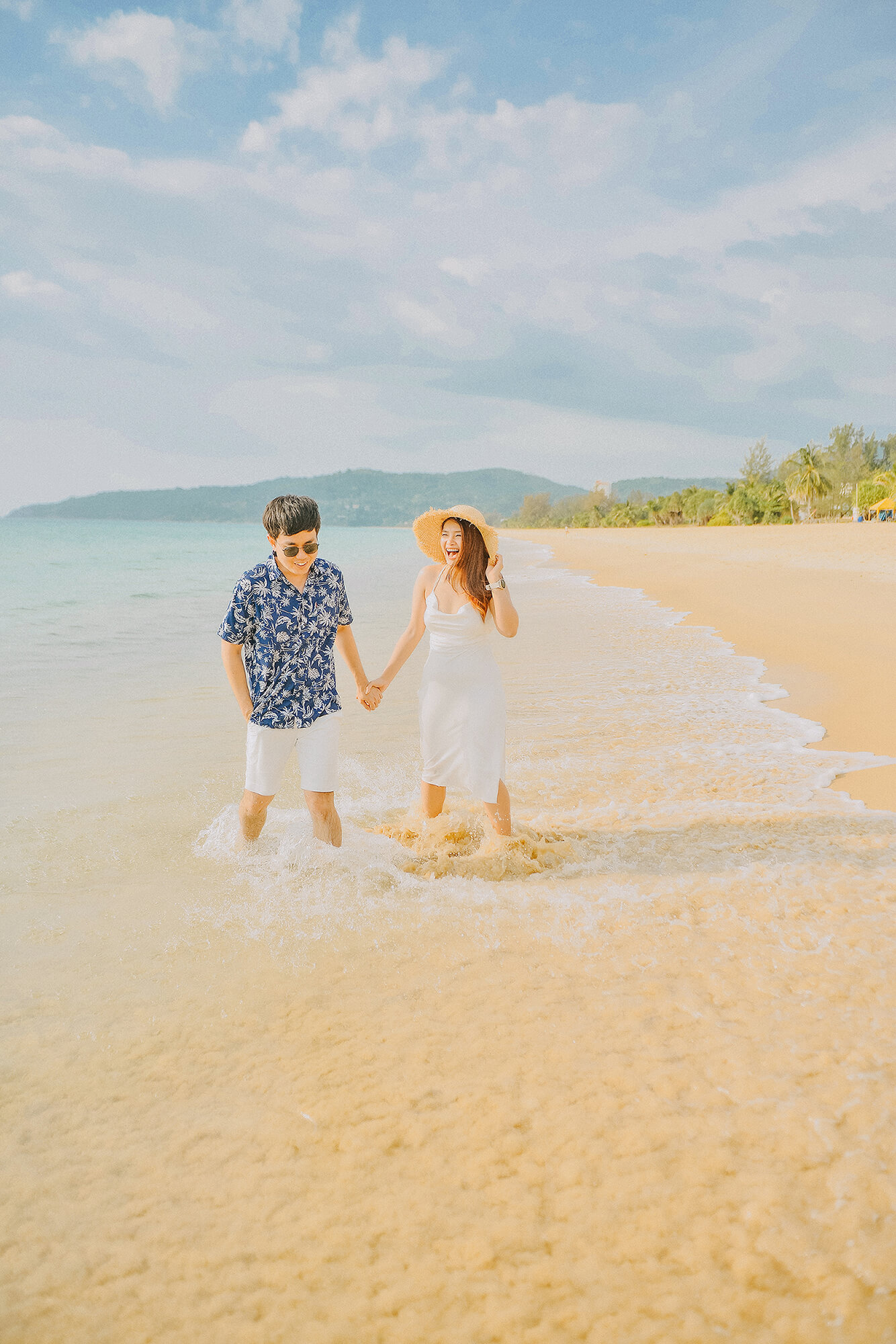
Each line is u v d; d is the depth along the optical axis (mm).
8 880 3539
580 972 2701
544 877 3543
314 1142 1976
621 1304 1545
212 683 7906
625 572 24312
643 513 131250
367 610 14609
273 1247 1702
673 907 3168
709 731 6113
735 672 8430
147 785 4855
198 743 5805
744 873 3492
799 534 46000
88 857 3781
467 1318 1532
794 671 8422
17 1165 1930
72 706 6906
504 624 3637
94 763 5309
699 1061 2205
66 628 11703
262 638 3512
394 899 3316
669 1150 1895
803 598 14766
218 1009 2547
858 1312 1502
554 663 9102
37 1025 2475
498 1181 1837
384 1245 1693
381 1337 1504
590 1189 1801
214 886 3471
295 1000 2586
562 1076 2164
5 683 7793
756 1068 2168
